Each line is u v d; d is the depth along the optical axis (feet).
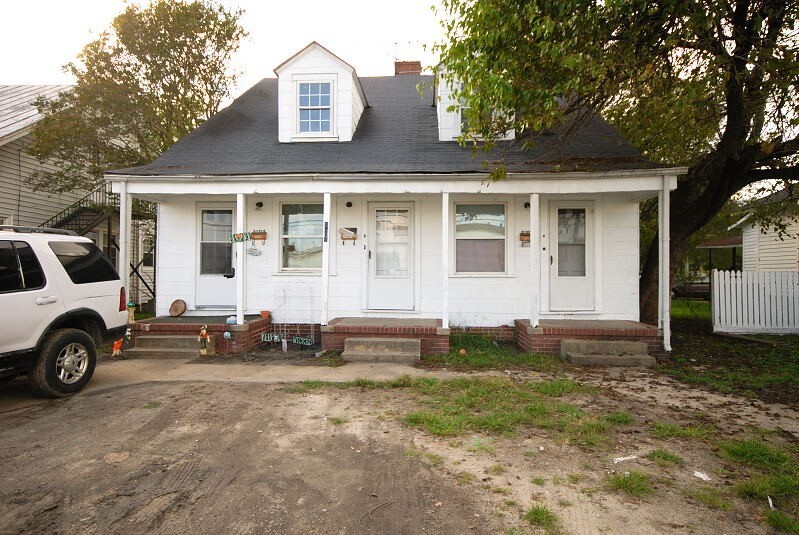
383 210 29.94
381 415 15.20
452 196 29.22
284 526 8.93
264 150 30.25
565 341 23.88
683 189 32.37
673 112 26.86
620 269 28.45
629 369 21.97
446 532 8.72
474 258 29.50
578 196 28.55
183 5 38.58
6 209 39.81
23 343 15.80
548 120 20.29
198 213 30.63
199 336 24.99
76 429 13.92
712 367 22.38
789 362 23.40
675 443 12.99
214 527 8.87
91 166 40.68
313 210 30.40
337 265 29.89
